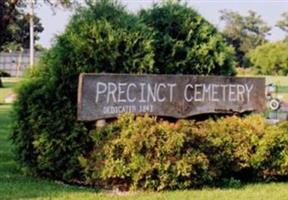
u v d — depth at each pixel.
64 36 8.48
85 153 8.16
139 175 7.55
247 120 8.66
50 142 8.22
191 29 9.23
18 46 71.31
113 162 7.61
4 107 23.55
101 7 8.60
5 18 32.81
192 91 8.64
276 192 7.73
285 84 44.97
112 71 8.38
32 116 8.35
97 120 7.99
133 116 7.96
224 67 9.34
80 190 7.68
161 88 8.40
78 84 8.09
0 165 9.62
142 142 7.55
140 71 8.50
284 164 8.37
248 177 8.52
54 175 8.41
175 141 7.60
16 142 8.73
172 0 9.43
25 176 8.65
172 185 7.66
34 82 8.53
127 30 8.48
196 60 9.12
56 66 8.33
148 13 9.35
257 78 9.17
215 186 8.03
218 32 9.43
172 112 8.48
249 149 8.27
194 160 7.69
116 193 7.57
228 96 8.94
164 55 8.97
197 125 8.33
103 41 8.35
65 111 8.20
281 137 8.36
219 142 8.07
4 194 7.34
